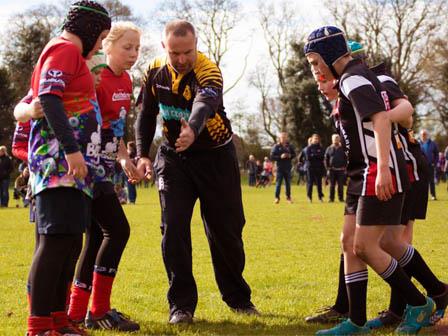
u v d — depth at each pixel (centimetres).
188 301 1172
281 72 13425
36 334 934
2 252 2238
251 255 2059
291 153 5000
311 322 1166
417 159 1234
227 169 1212
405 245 1116
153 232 2827
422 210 1253
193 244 2356
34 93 962
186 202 1201
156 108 1248
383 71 1133
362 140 1019
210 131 1183
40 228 937
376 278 1584
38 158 944
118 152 1159
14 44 13538
